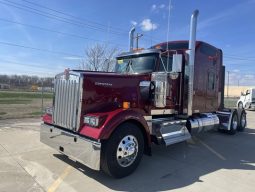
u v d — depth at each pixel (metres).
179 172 5.55
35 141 7.68
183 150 7.47
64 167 5.54
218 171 5.72
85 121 5.02
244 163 6.41
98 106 5.31
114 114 4.95
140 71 6.80
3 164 5.63
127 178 5.09
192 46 7.30
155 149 7.48
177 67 6.44
